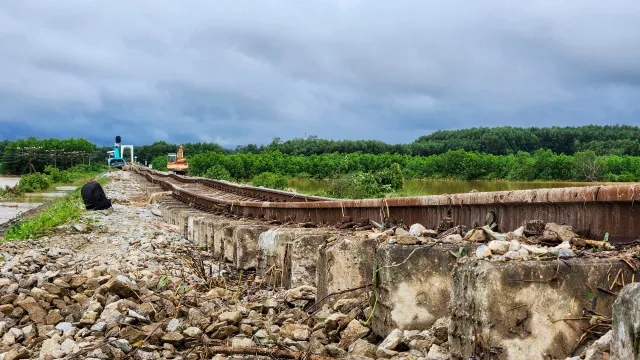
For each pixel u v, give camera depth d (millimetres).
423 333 4957
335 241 6812
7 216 28484
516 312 3859
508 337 3850
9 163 100688
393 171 29781
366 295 6254
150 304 6555
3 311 6516
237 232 10055
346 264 6535
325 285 6656
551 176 44562
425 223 7168
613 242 4656
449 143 105938
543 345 3861
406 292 5203
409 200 7410
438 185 37500
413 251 5215
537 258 4031
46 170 69938
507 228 5766
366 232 7340
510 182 43531
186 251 12391
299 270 7707
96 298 6691
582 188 4910
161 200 25891
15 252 12359
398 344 4879
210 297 7625
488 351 3836
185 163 65812
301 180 55531
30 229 16391
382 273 5355
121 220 19109
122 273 8867
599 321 3812
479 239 5230
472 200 6164
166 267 9906
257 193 22594
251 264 9977
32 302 6609
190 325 6109
